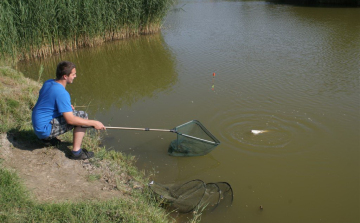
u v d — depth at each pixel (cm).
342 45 1346
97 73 1145
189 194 495
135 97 912
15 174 425
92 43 1477
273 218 474
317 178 561
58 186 446
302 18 1995
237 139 677
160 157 623
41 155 500
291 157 616
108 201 416
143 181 531
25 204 377
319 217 477
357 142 657
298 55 1229
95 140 639
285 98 858
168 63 1212
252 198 514
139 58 1316
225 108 812
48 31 1288
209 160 612
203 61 1206
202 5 2764
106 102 881
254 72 1062
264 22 1906
